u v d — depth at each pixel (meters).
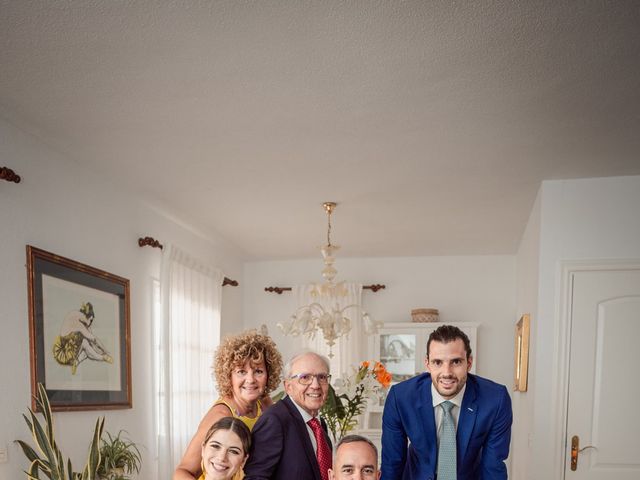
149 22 2.00
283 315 6.88
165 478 4.33
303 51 2.18
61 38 2.10
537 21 1.96
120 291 3.90
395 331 6.22
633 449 3.54
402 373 6.14
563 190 3.79
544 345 3.71
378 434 6.00
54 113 2.76
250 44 2.13
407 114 2.76
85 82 2.45
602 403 3.60
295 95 2.56
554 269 3.74
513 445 5.63
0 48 2.17
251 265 7.01
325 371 2.10
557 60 2.22
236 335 2.46
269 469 1.93
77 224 3.45
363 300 6.69
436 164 3.51
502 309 6.41
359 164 3.52
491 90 2.49
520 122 2.84
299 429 2.01
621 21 1.95
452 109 2.70
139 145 3.21
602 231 3.71
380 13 1.93
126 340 3.94
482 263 6.52
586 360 3.65
